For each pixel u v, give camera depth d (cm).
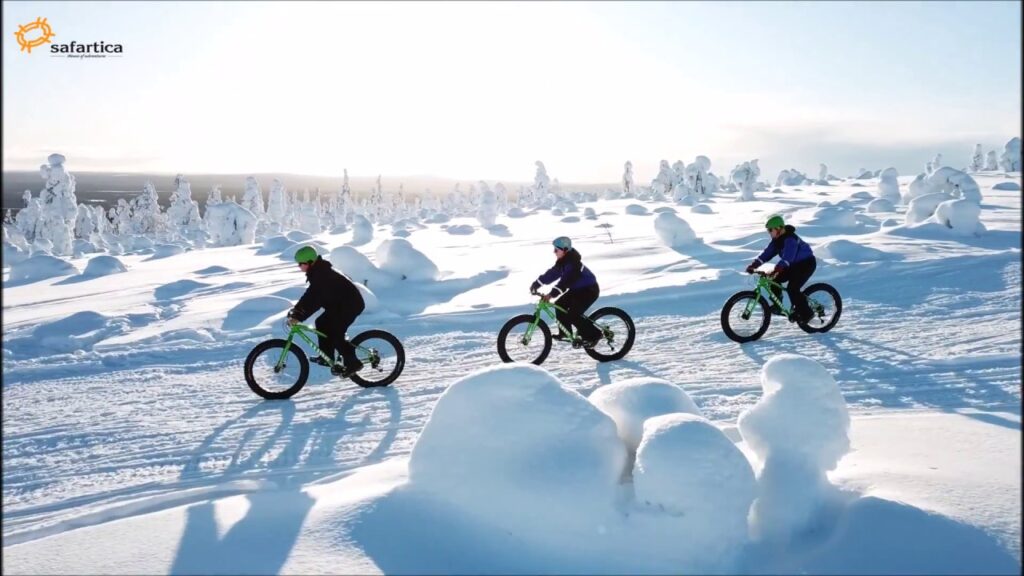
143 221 7444
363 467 497
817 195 4469
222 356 846
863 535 333
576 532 331
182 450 542
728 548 324
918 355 744
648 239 2108
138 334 1008
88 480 489
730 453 332
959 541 322
